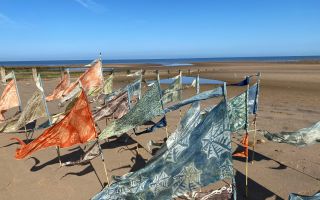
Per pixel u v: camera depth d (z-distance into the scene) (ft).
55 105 66.59
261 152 33.53
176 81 36.27
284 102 62.13
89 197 25.13
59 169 30.86
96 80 41.32
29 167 31.60
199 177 18.52
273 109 55.06
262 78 114.52
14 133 44.78
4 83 107.76
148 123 48.29
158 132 42.50
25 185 27.66
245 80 25.09
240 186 26.05
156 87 26.30
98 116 33.45
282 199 23.90
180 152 18.95
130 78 127.65
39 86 36.29
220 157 18.51
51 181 28.25
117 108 33.96
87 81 40.68
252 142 36.47
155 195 18.42
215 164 18.53
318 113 51.24
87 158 27.35
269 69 177.99
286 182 26.58
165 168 18.75
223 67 224.94
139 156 33.78
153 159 20.44
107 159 33.19
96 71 41.27
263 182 26.63
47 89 95.30
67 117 24.90
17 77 124.06
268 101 63.62
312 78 111.45
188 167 18.60
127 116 26.45
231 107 24.99
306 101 62.90
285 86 88.69
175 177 18.54
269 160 31.35
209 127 18.86
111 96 39.29
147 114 26.61
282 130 41.27
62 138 25.12
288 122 45.52
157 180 18.60
